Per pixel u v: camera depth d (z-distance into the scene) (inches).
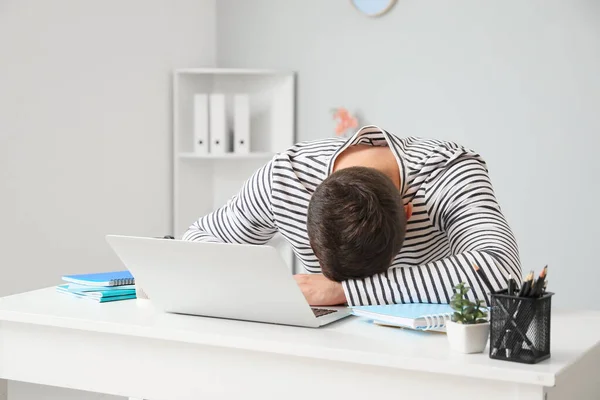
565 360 44.8
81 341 57.7
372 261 55.8
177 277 55.5
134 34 147.3
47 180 128.0
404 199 63.7
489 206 61.3
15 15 120.2
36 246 126.0
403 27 155.6
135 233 150.0
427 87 154.5
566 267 146.8
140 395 55.8
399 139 65.6
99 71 138.8
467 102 151.9
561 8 144.5
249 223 71.3
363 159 64.4
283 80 164.6
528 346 43.9
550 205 147.4
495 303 44.8
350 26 159.8
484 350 46.8
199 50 167.2
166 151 159.0
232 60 170.6
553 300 148.1
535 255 149.1
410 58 155.4
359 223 54.3
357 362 46.9
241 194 71.9
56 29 128.6
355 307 55.7
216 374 53.0
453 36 152.1
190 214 163.6
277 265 50.3
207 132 158.4
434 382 46.0
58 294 66.4
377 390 47.8
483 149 151.3
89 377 57.7
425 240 65.2
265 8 167.2
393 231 55.4
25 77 122.8
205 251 52.3
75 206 134.3
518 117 148.6
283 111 164.6
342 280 58.0
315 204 55.9
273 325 54.4
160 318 56.7
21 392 67.9
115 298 63.6
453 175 62.7
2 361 61.0
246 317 55.4
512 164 149.6
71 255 133.6
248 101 161.3
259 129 166.9
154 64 153.5
